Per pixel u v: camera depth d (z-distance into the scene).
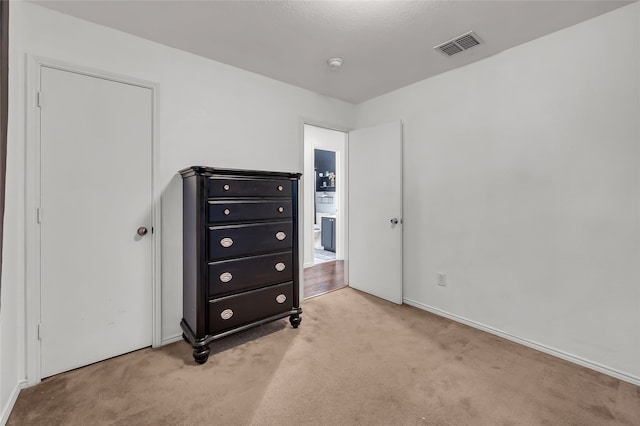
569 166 2.00
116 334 2.06
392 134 3.08
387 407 1.58
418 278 2.97
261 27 1.98
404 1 1.71
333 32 2.05
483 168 2.45
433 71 2.67
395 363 1.99
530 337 2.21
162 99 2.21
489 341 2.30
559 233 2.05
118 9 1.80
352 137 3.54
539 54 2.12
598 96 1.87
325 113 3.28
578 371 1.90
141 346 2.17
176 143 2.28
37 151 1.76
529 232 2.20
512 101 2.27
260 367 1.94
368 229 3.38
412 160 2.99
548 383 1.78
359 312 2.87
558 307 2.07
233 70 2.58
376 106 3.35
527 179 2.20
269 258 2.36
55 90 1.81
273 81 2.84
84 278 1.94
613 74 1.81
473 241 2.53
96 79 1.95
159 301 2.21
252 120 2.70
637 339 1.77
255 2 1.73
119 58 2.03
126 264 2.09
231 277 2.15
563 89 2.01
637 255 1.76
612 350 1.85
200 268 2.01
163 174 2.22
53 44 1.80
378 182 3.25
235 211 2.17
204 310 2.03
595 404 1.60
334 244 5.96
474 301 2.54
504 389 1.72
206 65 2.42
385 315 2.80
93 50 1.94
